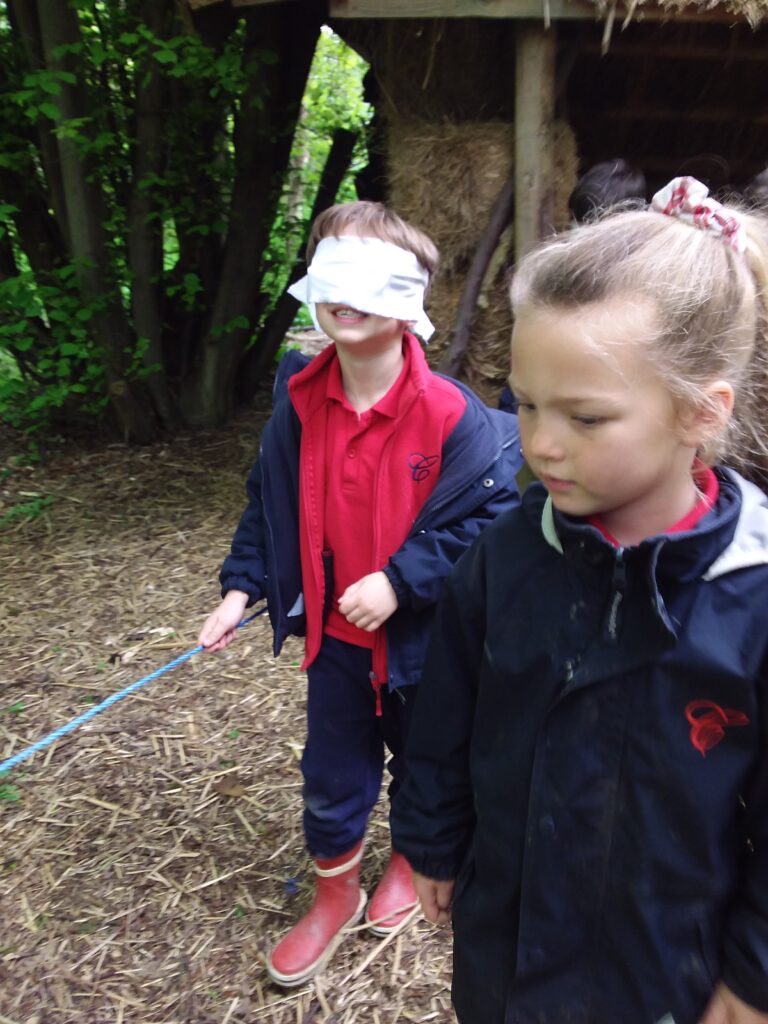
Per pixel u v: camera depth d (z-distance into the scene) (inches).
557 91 151.7
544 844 42.4
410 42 146.3
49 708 114.2
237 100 188.4
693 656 37.4
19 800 97.7
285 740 108.0
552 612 41.7
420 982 76.4
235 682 120.0
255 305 228.2
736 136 223.9
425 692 49.4
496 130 144.3
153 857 90.2
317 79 257.0
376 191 218.5
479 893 47.1
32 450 200.4
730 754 38.0
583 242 37.3
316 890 83.4
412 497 66.1
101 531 167.5
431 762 50.0
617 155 230.5
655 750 38.9
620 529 40.8
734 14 121.3
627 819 40.1
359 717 74.2
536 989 44.1
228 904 84.6
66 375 187.8
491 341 153.7
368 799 77.6
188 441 209.6
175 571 152.3
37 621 136.2
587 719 40.6
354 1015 73.5
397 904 81.7
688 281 35.6
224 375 216.1
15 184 193.8
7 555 158.2
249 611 138.9
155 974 77.4
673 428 36.9
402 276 62.0
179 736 108.8
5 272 201.5
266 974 77.4
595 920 42.0
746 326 37.9
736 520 38.1
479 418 66.2
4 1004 74.3
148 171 184.1
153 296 197.9
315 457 68.1
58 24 167.5
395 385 65.4
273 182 204.2
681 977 40.8
